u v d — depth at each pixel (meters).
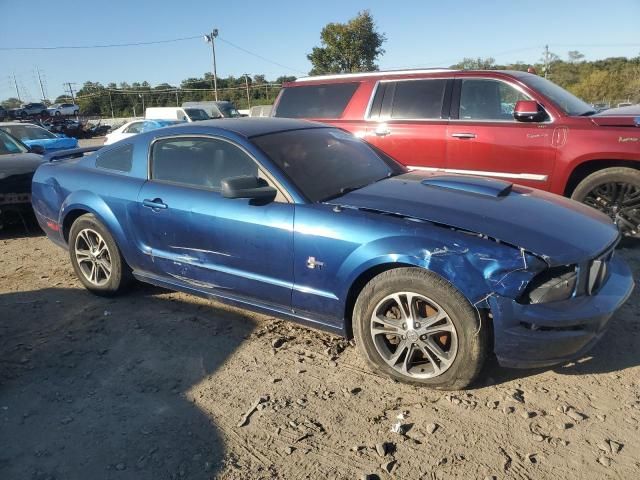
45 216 5.15
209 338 4.00
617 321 3.91
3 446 2.90
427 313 3.13
